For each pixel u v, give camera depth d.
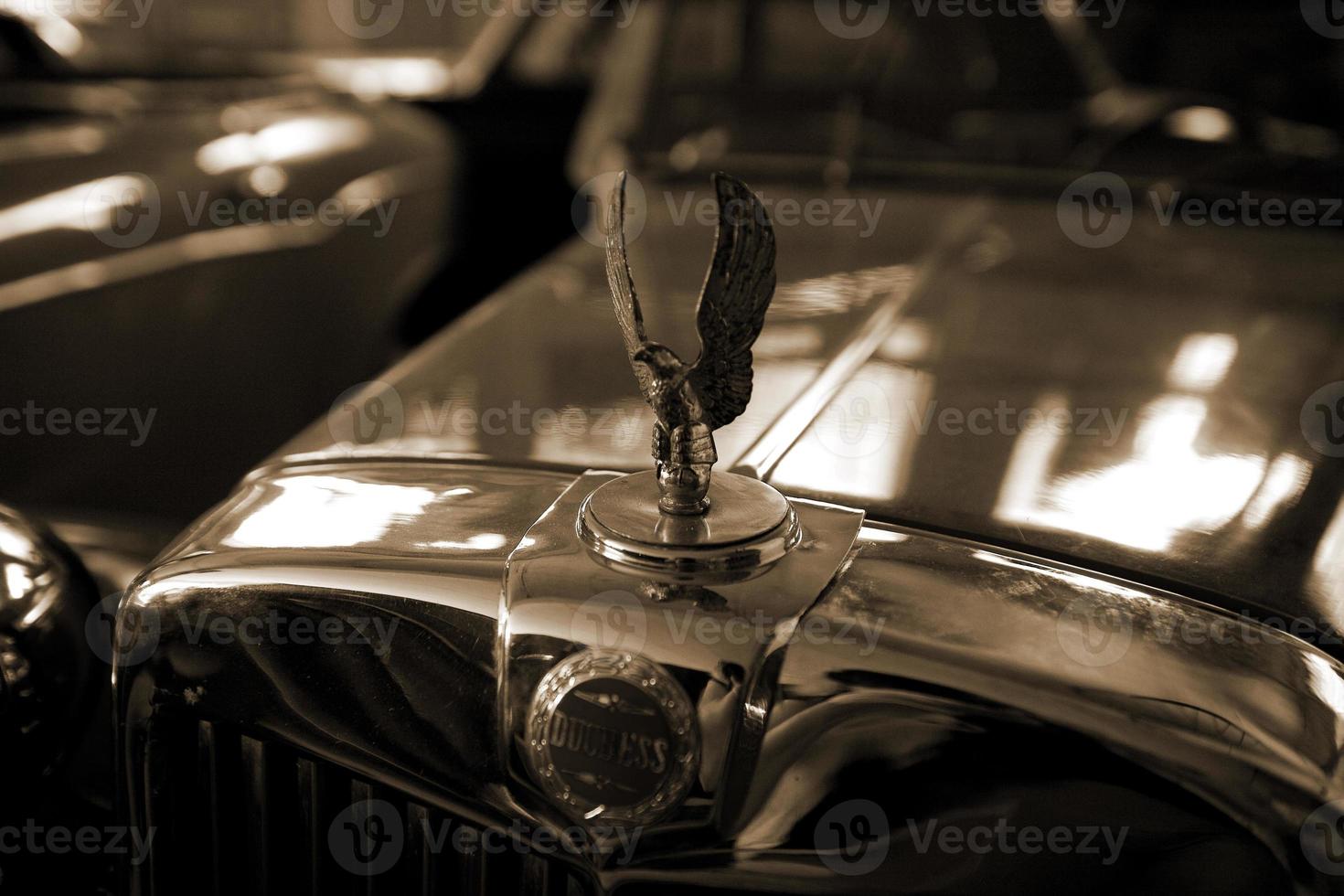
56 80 2.05
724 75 1.70
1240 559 0.87
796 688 0.79
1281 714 0.79
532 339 1.13
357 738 0.84
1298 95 1.46
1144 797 0.78
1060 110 1.54
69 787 0.98
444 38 3.53
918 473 0.93
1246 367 1.06
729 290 0.81
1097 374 1.05
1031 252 1.33
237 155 1.81
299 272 1.87
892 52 1.60
